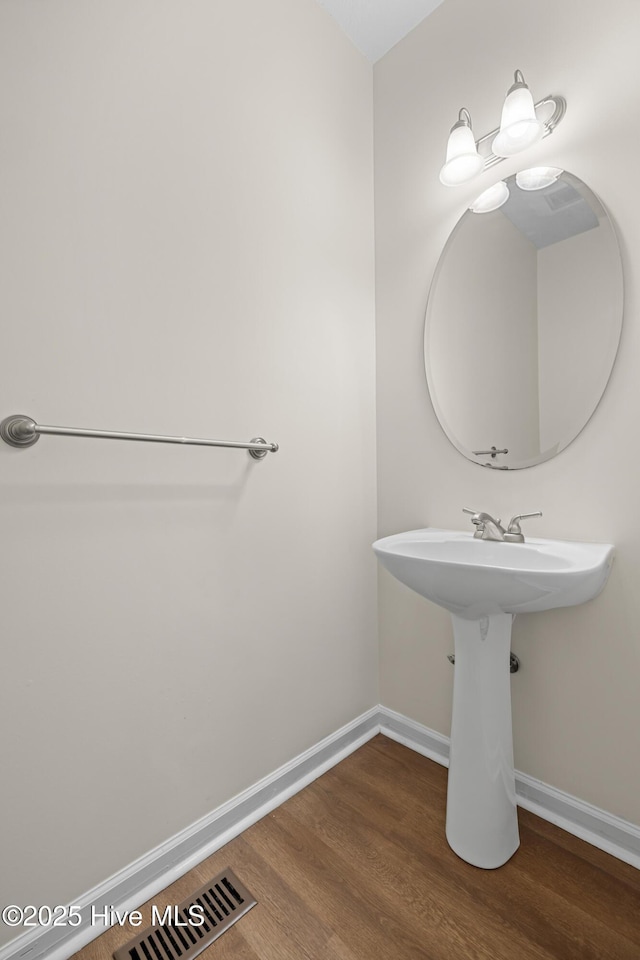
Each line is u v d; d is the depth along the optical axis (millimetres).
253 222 1308
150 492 1087
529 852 1171
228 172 1243
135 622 1064
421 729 1602
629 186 1113
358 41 1646
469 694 1162
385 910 1023
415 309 1590
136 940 972
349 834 1241
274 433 1366
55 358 935
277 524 1379
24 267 891
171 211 1121
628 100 1109
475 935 964
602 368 1162
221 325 1228
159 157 1098
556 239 1243
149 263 1081
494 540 1261
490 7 1374
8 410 875
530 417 1300
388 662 1703
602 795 1181
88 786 991
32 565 911
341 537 1589
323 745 1515
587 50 1173
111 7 1017
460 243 1452
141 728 1074
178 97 1135
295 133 1430
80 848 979
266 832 1252
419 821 1283
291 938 969
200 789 1189
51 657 937
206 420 1196
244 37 1287
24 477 897
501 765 1146
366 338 1687
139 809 1072
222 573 1237
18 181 882
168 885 1095
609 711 1164
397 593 1661
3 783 880
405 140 1616
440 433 1523
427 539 1337
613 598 1154
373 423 1720
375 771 1504
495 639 1143
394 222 1653
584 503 1203
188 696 1164
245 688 1296
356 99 1656
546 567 1107
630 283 1118
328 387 1539
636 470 1113
